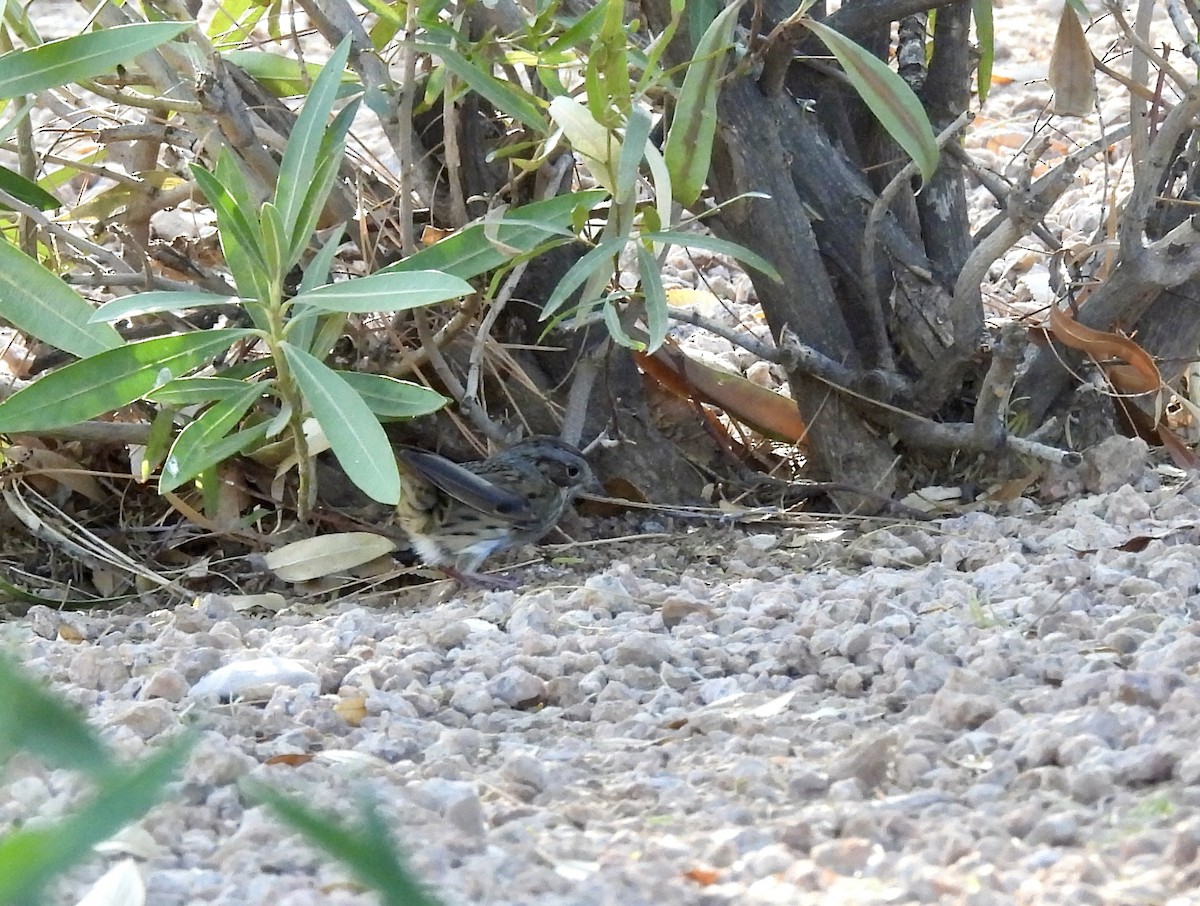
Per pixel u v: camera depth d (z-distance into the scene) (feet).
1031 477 26.96
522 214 24.22
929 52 29.07
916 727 15.72
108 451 28.60
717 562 25.90
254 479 27.81
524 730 17.42
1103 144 24.58
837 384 26.37
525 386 27.91
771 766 15.16
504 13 26.58
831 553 25.08
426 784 14.75
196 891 12.20
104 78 26.03
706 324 27.22
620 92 23.27
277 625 23.31
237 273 23.00
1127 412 28.17
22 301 22.54
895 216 27.30
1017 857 12.40
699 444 29.19
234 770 14.88
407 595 26.53
